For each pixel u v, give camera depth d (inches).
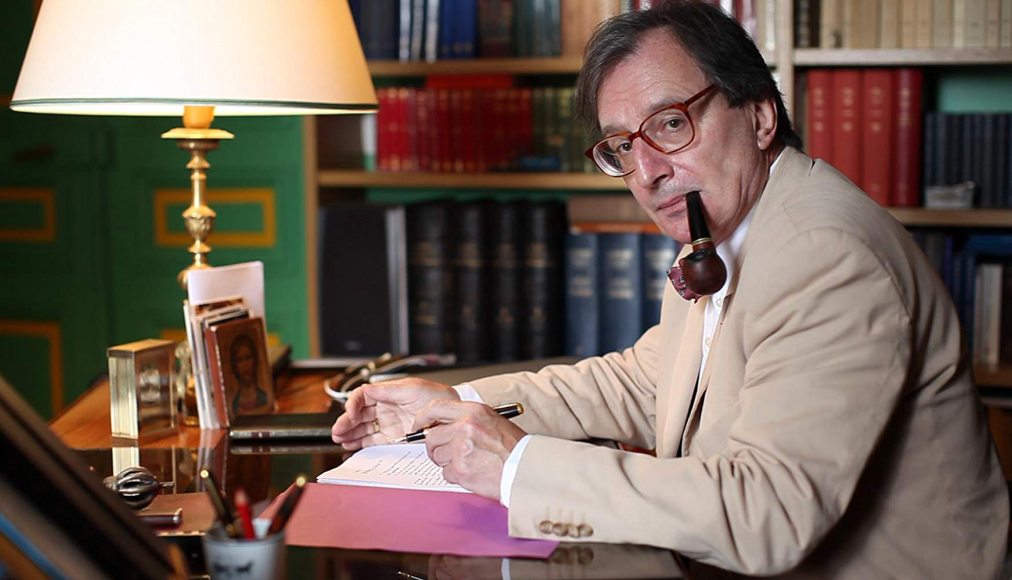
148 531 36.2
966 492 53.0
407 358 86.4
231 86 63.7
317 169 120.7
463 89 117.6
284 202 132.3
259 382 72.0
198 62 63.2
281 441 64.6
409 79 131.3
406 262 116.2
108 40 63.1
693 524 45.0
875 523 51.6
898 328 48.3
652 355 69.7
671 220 55.9
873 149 109.5
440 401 51.8
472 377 71.7
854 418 46.7
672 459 47.7
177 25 63.2
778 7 108.2
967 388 54.2
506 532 46.9
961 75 119.0
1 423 34.0
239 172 133.0
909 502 51.9
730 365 53.0
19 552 31.9
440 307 115.5
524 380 67.1
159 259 137.2
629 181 56.9
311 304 121.6
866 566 51.3
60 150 137.4
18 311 141.3
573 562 43.4
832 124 110.0
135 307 138.6
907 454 52.0
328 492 52.5
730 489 45.6
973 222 107.3
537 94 116.2
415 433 52.1
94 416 71.6
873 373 47.4
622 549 45.1
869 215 51.6
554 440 48.7
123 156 136.3
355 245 117.0
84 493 35.0
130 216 137.2
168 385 66.7
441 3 116.5
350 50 69.9
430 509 49.8
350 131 126.5
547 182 115.6
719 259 52.3
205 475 39.5
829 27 109.0
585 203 120.5
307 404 75.1
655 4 55.3
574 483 46.7
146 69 62.7
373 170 123.0
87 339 140.0
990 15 105.6
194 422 69.5
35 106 70.6
